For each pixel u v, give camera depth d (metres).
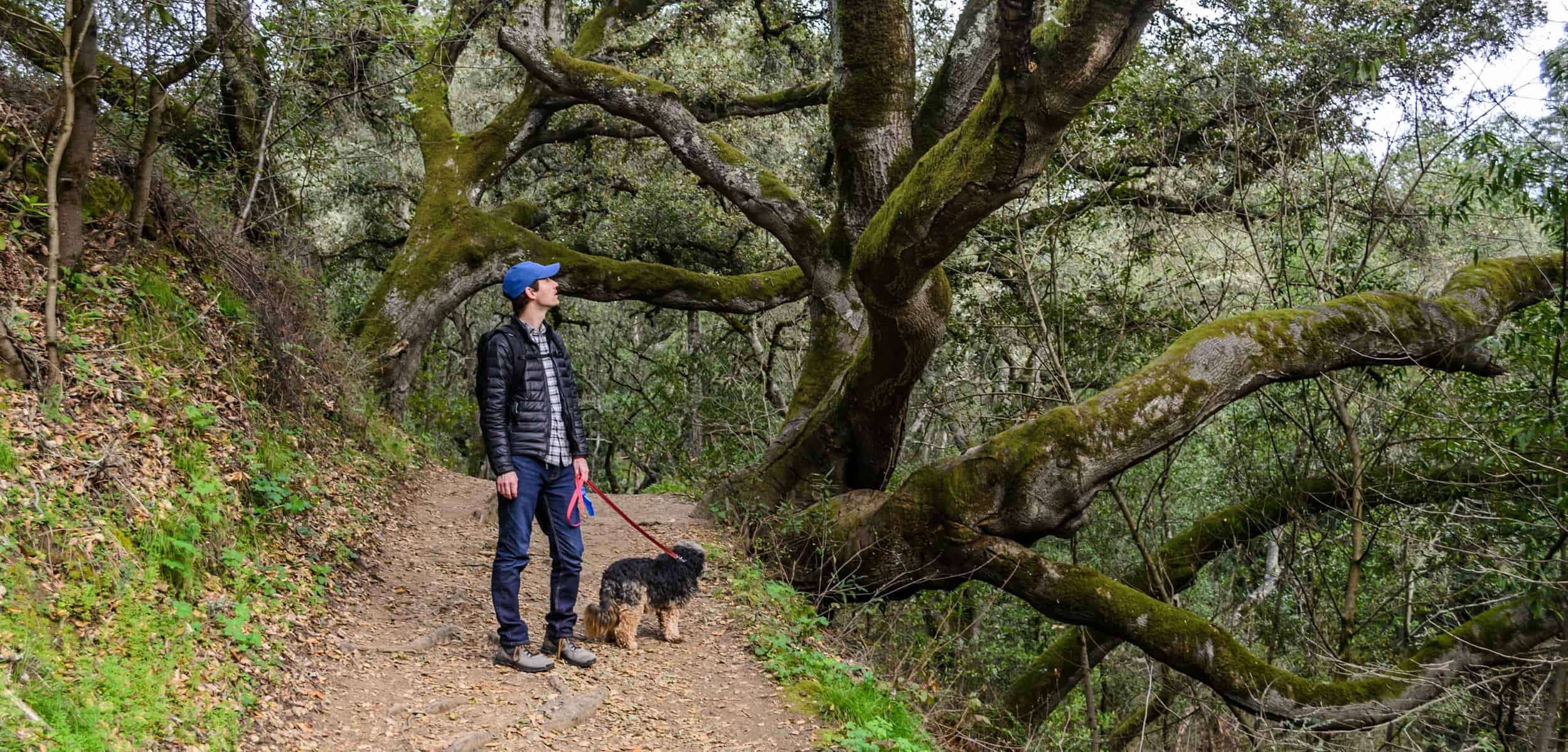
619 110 12.35
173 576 4.80
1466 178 8.19
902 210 5.99
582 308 23.73
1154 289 12.84
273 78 9.60
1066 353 13.57
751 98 15.63
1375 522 10.73
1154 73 11.37
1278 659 12.95
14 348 5.22
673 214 17.42
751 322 19.42
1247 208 11.66
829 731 5.00
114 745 3.43
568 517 5.38
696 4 15.51
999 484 8.19
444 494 11.02
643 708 5.05
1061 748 11.44
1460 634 8.62
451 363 26.05
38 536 4.19
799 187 16.89
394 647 5.40
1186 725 13.12
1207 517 11.74
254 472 6.62
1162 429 7.93
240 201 9.98
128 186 7.72
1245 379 8.03
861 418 9.21
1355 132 10.76
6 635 3.54
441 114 14.99
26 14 7.04
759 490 9.92
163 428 5.86
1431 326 8.24
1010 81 4.64
